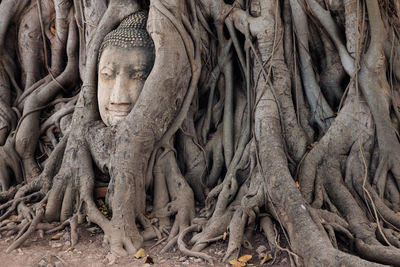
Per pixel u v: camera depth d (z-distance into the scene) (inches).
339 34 205.8
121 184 177.0
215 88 229.8
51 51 262.2
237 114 223.9
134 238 167.9
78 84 261.1
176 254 160.6
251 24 211.2
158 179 195.5
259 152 185.9
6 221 181.9
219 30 225.1
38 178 205.9
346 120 188.7
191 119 218.7
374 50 187.3
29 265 148.5
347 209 170.2
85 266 148.6
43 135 243.4
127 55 191.8
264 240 164.7
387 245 151.5
